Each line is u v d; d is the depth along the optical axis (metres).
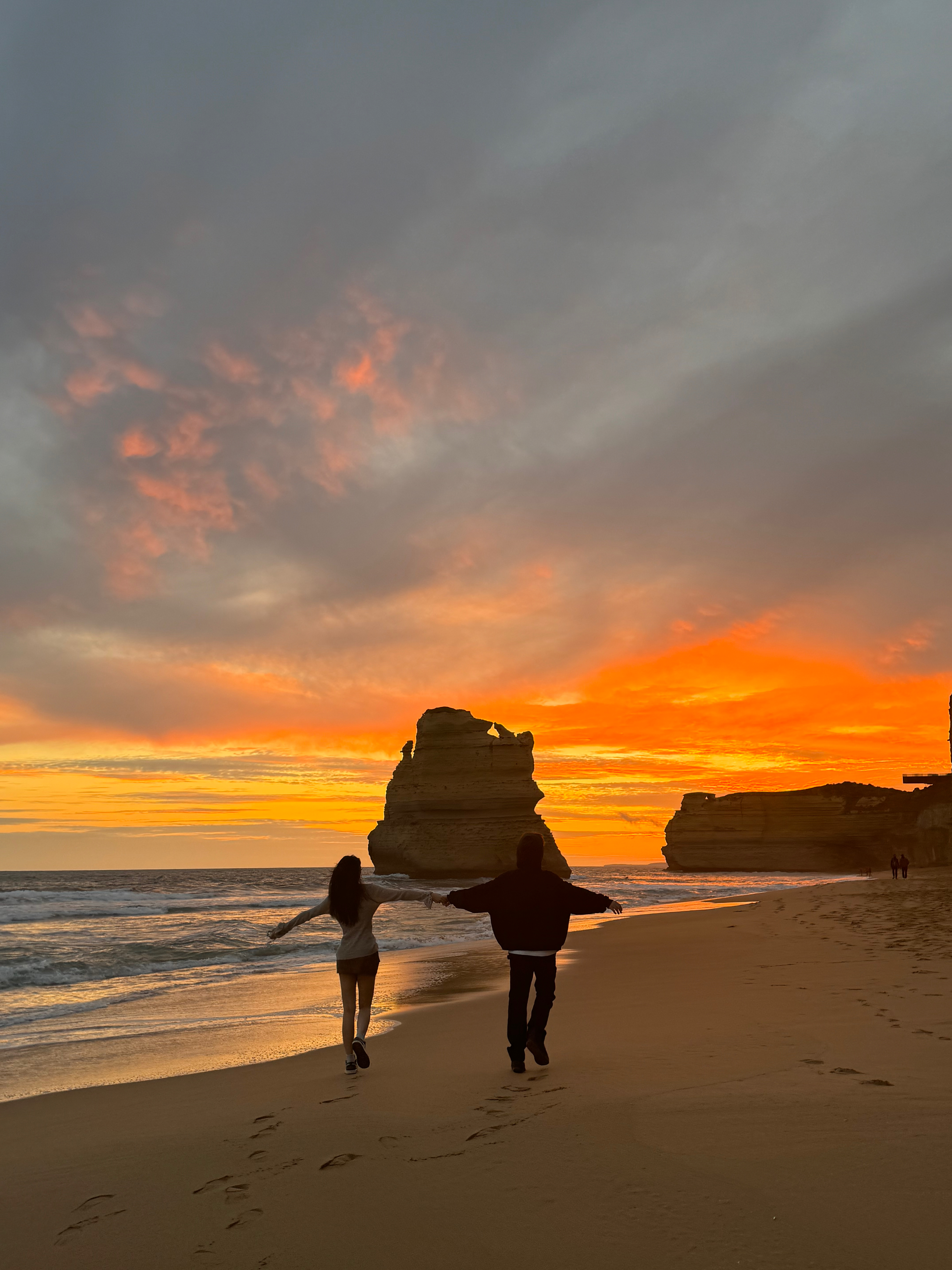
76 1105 6.60
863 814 120.94
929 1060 5.64
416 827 90.81
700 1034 7.28
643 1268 2.81
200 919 30.94
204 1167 4.34
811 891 39.09
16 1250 3.43
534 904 6.28
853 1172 3.53
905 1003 8.20
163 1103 6.37
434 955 19.94
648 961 15.41
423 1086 5.94
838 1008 8.16
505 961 18.55
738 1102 4.73
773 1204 3.25
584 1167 3.82
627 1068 5.95
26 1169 4.67
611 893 59.12
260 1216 3.57
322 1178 3.98
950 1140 3.86
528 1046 6.14
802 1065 5.64
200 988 14.88
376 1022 10.62
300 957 19.75
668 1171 3.68
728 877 110.62
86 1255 3.32
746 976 11.73
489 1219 3.32
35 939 22.33
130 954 19.66
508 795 89.19
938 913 20.16
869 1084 5.02
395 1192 3.71
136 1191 4.06
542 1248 3.03
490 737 90.69
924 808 79.19
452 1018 10.43
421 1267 2.96
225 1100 6.22
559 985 12.77
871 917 20.23
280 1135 4.81
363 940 7.02
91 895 45.97
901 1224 3.02
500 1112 4.94
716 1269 2.77
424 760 91.75
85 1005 13.15
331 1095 5.92
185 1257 3.21
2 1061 8.95
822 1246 2.89
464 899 6.51
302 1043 9.35
